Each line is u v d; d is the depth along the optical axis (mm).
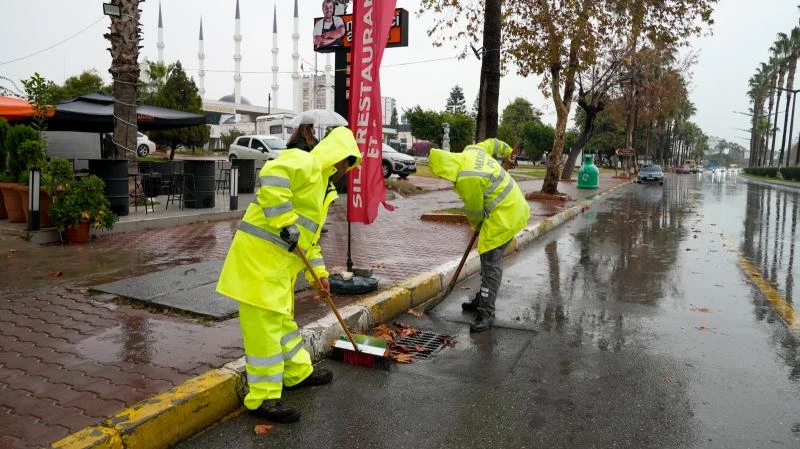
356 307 5090
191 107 30672
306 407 3596
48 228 8430
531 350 4676
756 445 3168
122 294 5371
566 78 18438
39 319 4715
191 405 3234
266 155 21516
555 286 6957
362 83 5969
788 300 6309
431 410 3570
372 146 6051
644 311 5855
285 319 3695
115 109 11953
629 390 3889
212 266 6695
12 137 8953
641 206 18828
